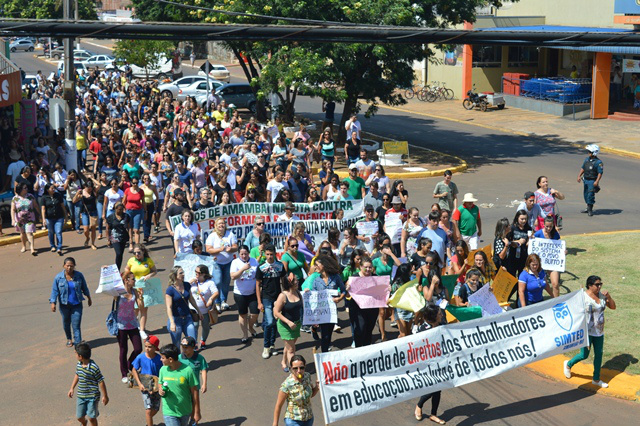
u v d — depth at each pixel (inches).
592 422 421.4
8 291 679.1
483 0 1350.9
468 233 626.2
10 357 526.6
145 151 929.5
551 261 539.8
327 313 482.0
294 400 369.4
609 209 927.0
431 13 1304.1
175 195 695.7
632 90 1760.6
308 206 681.6
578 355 468.4
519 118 1734.7
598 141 1427.2
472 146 1418.6
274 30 438.3
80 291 535.2
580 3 1831.9
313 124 1577.3
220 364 504.4
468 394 461.4
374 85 1277.1
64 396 464.4
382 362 404.2
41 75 1946.4
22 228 796.6
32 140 1047.6
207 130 1147.9
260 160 874.8
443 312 475.8
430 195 1011.3
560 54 1959.9
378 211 674.8
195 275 567.8
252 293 532.1
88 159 1302.9
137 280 526.9
